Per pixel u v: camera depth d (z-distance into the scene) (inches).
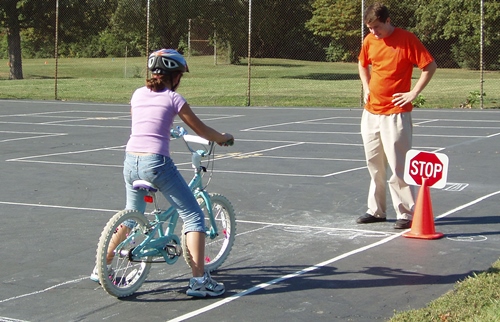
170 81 221.1
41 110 956.0
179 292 232.8
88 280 247.0
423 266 257.8
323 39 2455.7
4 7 1775.3
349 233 307.9
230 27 1905.8
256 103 1041.5
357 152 555.2
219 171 468.8
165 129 217.6
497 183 416.2
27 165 498.0
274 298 225.9
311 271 253.9
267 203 370.3
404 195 313.1
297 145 597.9
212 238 244.2
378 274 249.1
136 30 1866.4
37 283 243.9
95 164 502.6
